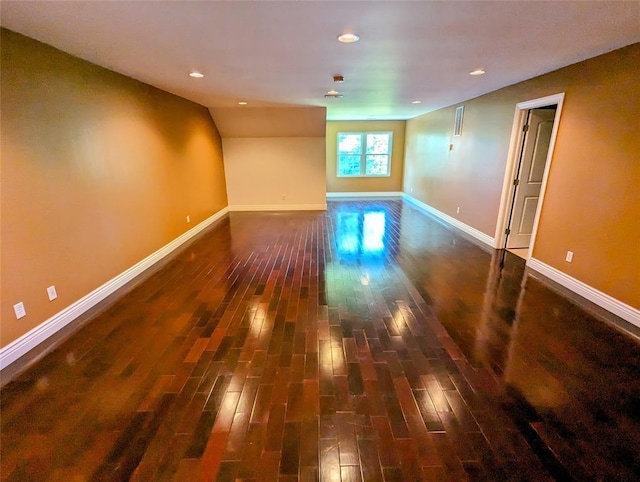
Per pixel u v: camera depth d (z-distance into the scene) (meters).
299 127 6.93
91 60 2.93
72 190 2.81
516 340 2.49
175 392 1.99
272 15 1.91
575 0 1.74
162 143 4.42
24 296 2.35
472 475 1.47
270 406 1.88
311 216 7.05
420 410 1.84
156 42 2.41
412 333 2.60
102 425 1.74
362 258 4.36
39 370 2.17
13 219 2.26
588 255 3.12
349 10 1.85
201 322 2.78
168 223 4.62
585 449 1.60
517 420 1.77
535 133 4.21
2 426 1.73
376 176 9.79
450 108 6.13
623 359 2.26
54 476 1.47
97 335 2.59
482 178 5.07
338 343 2.48
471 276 3.72
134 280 3.66
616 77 2.73
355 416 1.81
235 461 1.55
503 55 2.81
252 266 4.09
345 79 3.74
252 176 7.49
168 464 1.53
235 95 4.84
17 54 2.26
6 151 2.21
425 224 6.30
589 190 3.07
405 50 2.63
